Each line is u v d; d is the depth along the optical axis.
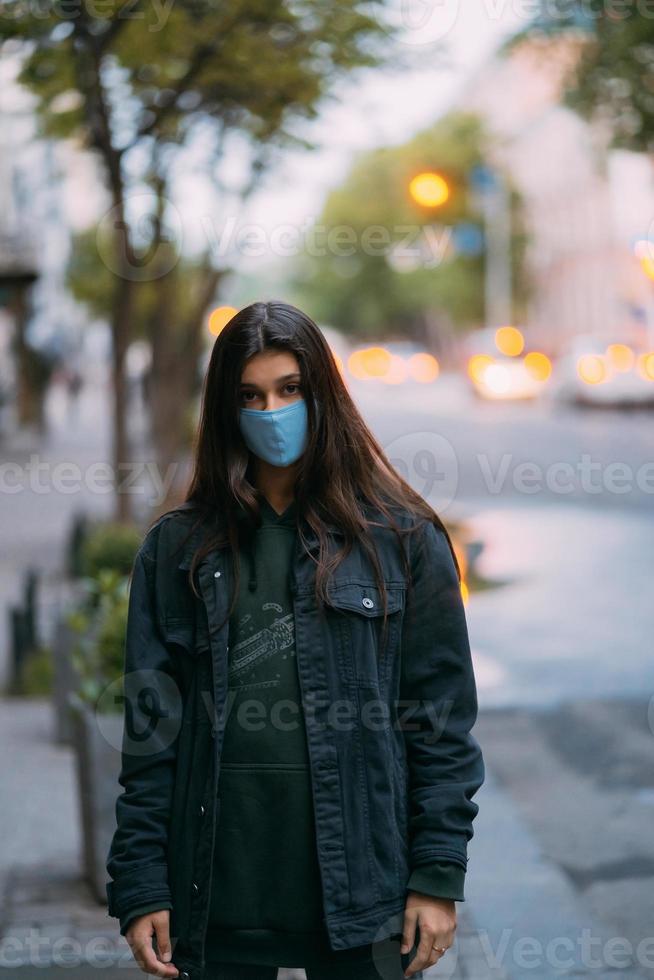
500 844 7.66
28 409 41.34
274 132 13.29
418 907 3.30
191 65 11.98
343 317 97.94
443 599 3.46
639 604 15.41
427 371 78.25
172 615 3.46
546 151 81.06
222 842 3.30
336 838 3.25
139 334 27.91
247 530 3.46
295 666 3.35
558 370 48.56
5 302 27.55
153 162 13.27
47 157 17.00
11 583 18.92
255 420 3.40
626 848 7.54
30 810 9.00
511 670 12.27
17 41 10.65
